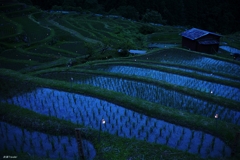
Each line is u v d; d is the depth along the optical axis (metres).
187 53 28.34
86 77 17.12
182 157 7.44
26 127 9.36
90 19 62.78
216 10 84.25
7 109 10.29
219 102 12.59
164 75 18.47
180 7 84.19
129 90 14.44
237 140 7.70
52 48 29.88
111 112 10.96
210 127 9.51
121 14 74.75
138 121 10.16
